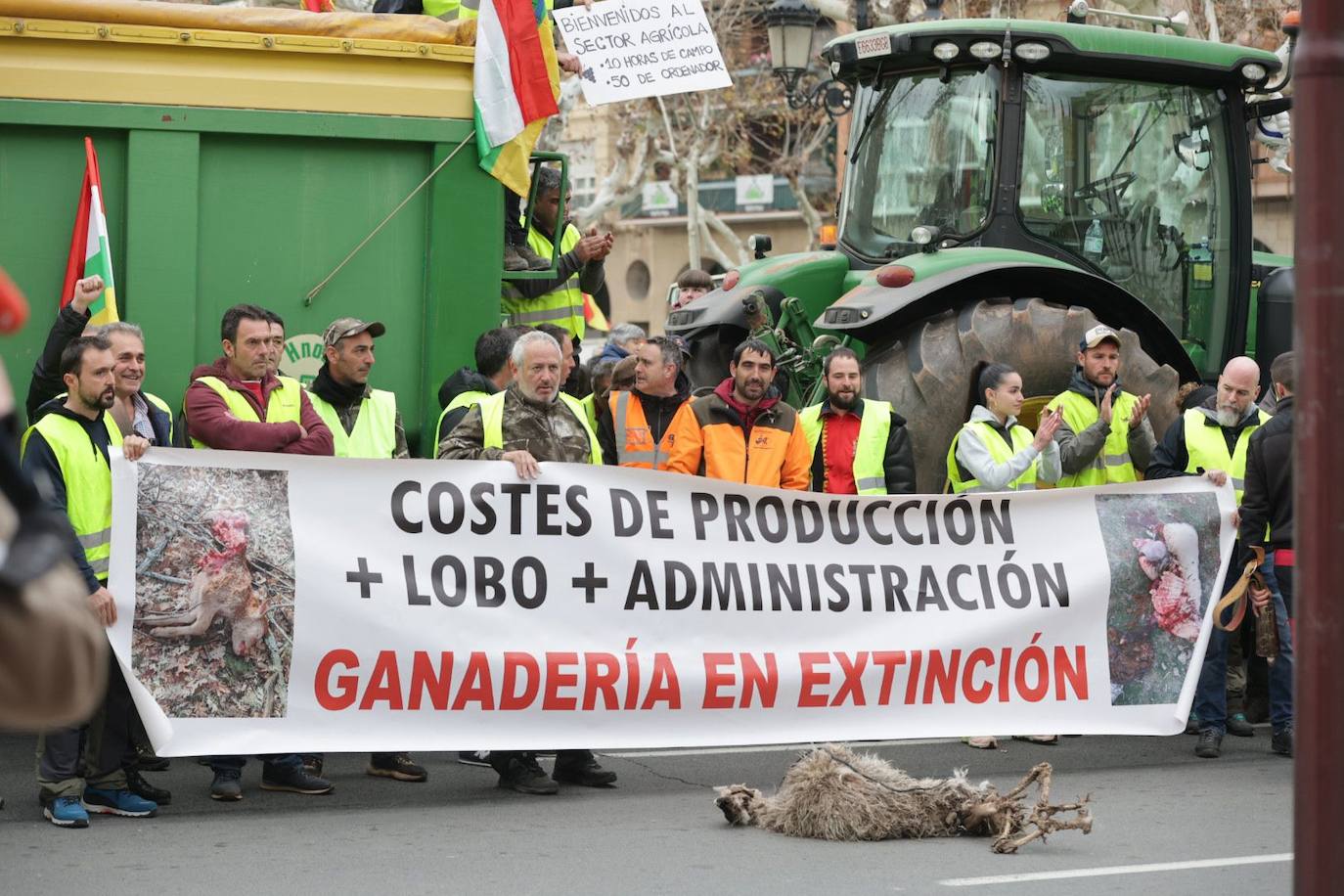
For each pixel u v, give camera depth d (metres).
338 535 6.56
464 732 6.65
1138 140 10.05
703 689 6.99
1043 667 7.55
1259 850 5.95
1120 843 6.05
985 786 6.21
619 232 40.94
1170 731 7.70
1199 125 10.27
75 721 1.22
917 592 7.41
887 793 6.11
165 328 7.57
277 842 5.96
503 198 8.11
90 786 6.41
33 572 1.03
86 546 6.30
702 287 12.04
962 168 9.74
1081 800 5.98
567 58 8.90
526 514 6.83
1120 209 10.00
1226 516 7.90
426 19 7.93
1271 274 10.90
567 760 7.18
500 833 6.14
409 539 6.66
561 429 7.06
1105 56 9.67
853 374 7.98
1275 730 8.03
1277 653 7.96
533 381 6.96
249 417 6.77
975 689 7.46
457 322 8.00
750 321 9.63
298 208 7.79
